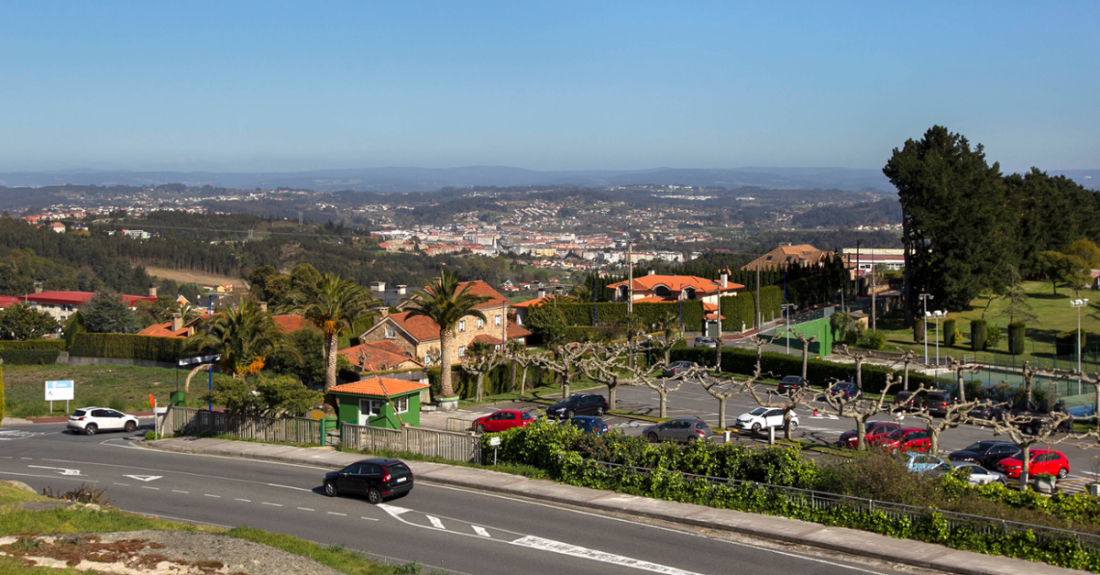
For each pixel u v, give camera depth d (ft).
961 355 299.79
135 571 68.80
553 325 306.35
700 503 103.86
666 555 85.51
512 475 122.52
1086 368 256.32
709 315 376.27
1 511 84.99
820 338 311.06
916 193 368.48
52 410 214.28
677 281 398.21
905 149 394.11
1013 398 201.05
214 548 76.02
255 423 161.68
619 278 470.39
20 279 584.81
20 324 361.92
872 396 225.76
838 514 93.97
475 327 289.12
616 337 309.22
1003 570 77.61
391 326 270.67
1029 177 485.97
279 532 96.32
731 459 107.04
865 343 327.88
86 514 88.58
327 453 145.07
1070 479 136.98
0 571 63.98
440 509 105.91
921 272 366.02
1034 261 422.41
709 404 216.13
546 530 95.40
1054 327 346.74
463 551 87.76
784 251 541.34
